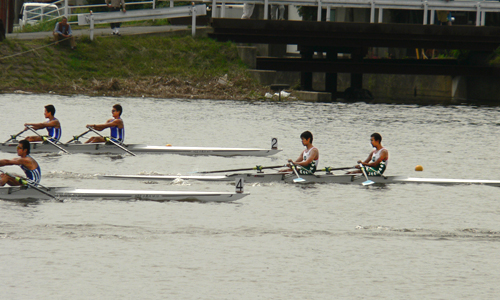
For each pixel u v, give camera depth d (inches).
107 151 3075.8
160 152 3132.4
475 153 3218.5
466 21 7450.8
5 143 3024.1
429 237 1813.5
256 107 4970.5
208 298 1382.9
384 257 1648.6
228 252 1659.7
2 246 1654.8
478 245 1754.4
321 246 1721.2
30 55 5344.5
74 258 1592.0
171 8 5821.9
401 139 3609.7
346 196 2273.6
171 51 5767.7
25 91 5073.8
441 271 1563.7
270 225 1897.1
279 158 3068.4
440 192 2367.1
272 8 6240.2
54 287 1424.7
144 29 6156.5
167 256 1621.6
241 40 5871.1
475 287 1473.9
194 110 4643.2
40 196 2148.1
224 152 3154.5
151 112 4451.3
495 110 5354.3
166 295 1393.9
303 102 5546.3
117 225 1865.2
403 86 7347.4
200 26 6451.8
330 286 1461.6
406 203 2187.5
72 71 5403.5
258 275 1514.5
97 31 6023.6
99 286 1434.5
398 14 7834.6
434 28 5689.0
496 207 2159.2
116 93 5310.0
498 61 6176.2
